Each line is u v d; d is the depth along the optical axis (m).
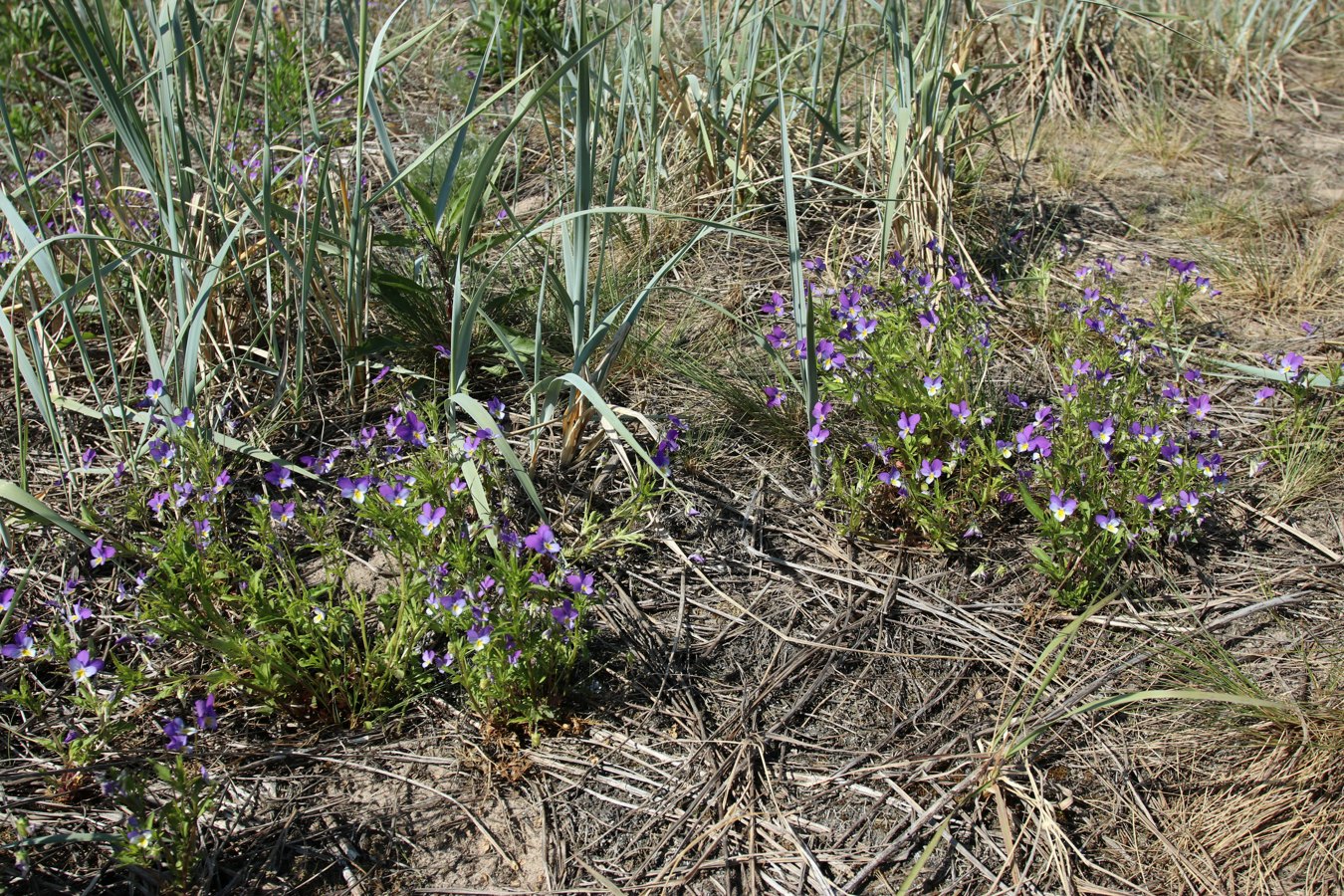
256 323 3.68
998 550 3.11
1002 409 3.56
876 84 5.29
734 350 3.82
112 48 3.20
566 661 2.60
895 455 3.27
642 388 3.70
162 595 2.56
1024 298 4.23
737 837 2.38
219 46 5.46
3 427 3.36
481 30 5.73
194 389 3.14
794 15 5.18
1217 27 6.43
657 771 2.52
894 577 3.03
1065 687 2.72
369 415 3.51
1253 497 3.31
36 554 2.95
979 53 5.11
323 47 5.89
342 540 3.09
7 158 4.74
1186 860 2.33
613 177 3.34
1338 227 4.75
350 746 2.55
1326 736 2.48
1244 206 4.82
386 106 5.48
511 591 2.52
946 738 2.60
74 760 2.40
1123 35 6.10
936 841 2.14
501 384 3.66
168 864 2.20
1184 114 5.91
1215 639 2.83
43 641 2.71
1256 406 3.69
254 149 4.62
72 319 2.99
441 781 2.48
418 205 4.28
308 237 3.18
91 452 3.20
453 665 2.58
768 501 3.29
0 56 5.54
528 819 2.41
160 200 3.31
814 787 2.49
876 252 4.37
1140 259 4.55
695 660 2.80
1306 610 2.92
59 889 2.22
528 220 4.39
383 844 2.35
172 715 2.58
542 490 3.22
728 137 4.43
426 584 2.63
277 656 2.48
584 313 3.20
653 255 4.34
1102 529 2.87
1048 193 5.06
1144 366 3.86
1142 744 2.57
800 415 3.50
